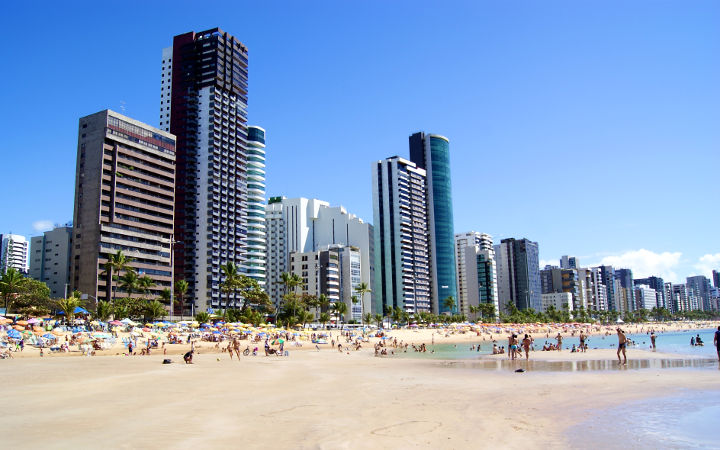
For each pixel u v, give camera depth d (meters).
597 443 17.88
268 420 22.02
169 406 25.89
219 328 106.31
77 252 153.25
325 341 116.62
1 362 59.06
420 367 54.91
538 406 25.33
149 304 132.62
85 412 24.00
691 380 34.88
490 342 146.12
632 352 69.25
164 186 173.88
